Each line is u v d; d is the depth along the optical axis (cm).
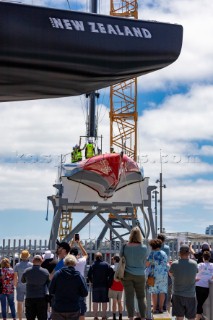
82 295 888
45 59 448
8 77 456
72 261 896
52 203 2861
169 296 1520
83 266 1253
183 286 1057
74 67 458
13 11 438
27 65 446
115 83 503
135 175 2712
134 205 2769
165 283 1258
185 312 1064
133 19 478
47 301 1123
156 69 491
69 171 2688
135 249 1063
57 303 877
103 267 1473
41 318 1127
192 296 1059
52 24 446
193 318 1066
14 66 445
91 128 3456
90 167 2608
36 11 444
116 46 466
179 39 487
